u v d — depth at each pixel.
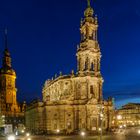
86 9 148.25
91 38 146.75
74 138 99.00
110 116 148.00
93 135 115.44
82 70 144.00
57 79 157.50
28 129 167.00
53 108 139.62
